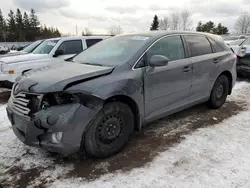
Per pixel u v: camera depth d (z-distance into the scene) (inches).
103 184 90.4
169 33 140.3
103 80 102.7
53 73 108.1
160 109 130.6
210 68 159.0
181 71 136.7
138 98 114.4
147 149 117.1
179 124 149.0
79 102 94.0
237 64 282.2
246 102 198.7
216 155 111.0
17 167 101.5
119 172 98.1
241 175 95.5
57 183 91.3
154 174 96.5
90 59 135.8
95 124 100.0
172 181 92.0
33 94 94.7
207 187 88.3
